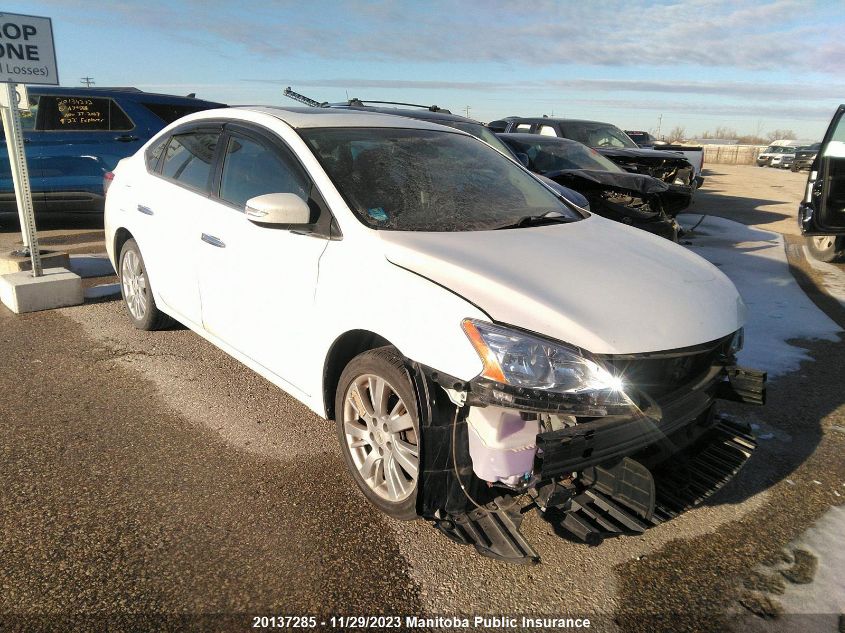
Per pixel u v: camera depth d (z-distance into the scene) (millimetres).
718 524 2811
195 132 4035
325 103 8008
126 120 8367
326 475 3016
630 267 2736
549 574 2457
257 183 3346
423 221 2926
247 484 2918
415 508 2422
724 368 2715
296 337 2984
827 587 2432
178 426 3424
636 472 2314
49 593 2211
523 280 2441
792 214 13016
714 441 2902
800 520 2852
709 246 8961
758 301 6195
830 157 7383
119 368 4137
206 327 3736
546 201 3555
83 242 7887
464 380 2215
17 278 5266
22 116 7723
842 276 7375
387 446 2621
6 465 2977
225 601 2223
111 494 2791
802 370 4512
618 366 2236
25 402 3619
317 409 2988
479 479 2418
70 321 5004
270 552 2477
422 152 3477
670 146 14062
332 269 2758
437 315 2334
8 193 7812
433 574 2416
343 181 2986
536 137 8992
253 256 3201
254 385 3969
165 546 2475
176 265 3902
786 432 3643
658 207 6906
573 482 2494
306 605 2230
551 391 2150
